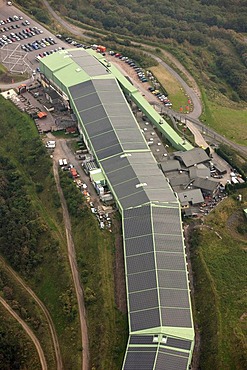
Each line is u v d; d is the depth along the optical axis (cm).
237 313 15512
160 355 13975
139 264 16175
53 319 16950
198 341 15350
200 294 16388
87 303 16512
